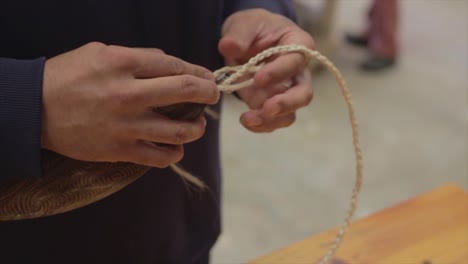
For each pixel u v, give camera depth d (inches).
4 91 13.9
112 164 17.4
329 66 21.0
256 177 69.2
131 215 22.2
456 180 69.2
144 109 14.4
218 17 22.1
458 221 29.3
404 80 93.3
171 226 24.4
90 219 21.0
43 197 16.8
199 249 26.5
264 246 59.4
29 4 17.0
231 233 60.7
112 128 14.2
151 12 19.6
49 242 20.4
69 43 18.3
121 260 23.0
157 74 14.7
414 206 30.5
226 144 75.1
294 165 71.4
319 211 64.1
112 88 13.7
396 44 96.7
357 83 92.0
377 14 94.7
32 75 14.0
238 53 21.0
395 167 71.5
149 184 22.2
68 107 14.1
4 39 17.3
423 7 122.4
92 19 18.3
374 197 66.2
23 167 14.9
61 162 17.0
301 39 20.8
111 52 14.0
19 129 14.1
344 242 27.9
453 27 113.1
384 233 28.5
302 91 19.9
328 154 73.7
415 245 27.6
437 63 99.0
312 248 27.6
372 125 80.3
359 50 103.5
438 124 80.7
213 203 26.4
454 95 88.6
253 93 21.2
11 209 16.6
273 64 19.5
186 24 21.2
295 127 79.2
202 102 15.0
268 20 21.7
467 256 26.9
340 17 117.2
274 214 63.6
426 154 74.1
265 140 76.2
